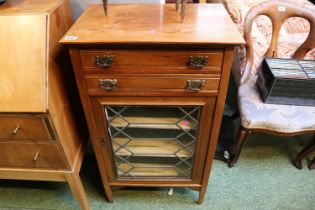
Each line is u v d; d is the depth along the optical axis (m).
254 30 1.47
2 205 1.29
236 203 1.29
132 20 0.86
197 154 1.07
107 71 0.81
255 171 1.44
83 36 0.75
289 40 1.54
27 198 1.32
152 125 1.00
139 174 1.19
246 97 1.29
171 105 0.91
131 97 0.88
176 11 0.94
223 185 1.37
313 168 1.44
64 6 0.97
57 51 0.89
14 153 0.96
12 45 0.79
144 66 0.80
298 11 1.27
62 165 1.01
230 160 1.45
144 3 1.04
